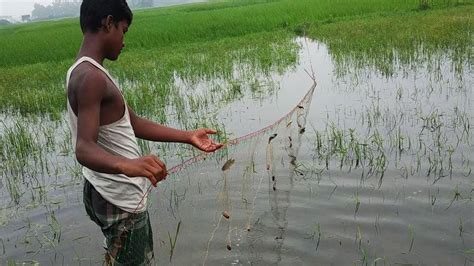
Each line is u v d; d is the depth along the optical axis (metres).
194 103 8.55
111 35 2.48
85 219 4.61
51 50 18.83
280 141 5.52
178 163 5.66
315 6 22.42
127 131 2.56
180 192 4.83
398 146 5.53
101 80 2.36
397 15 18.30
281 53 12.88
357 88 8.47
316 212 4.23
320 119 6.80
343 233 3.89
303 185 4.73
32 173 6.00
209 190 4.81
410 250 3.57
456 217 3.96
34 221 4.63
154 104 8.75
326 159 5.28
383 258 3.51
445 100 7.23
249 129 6.86
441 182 4.58
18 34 24.05
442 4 19.59
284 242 3.85
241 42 16.53
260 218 4.20
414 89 8.02
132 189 2.59
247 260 3.66
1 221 4.67
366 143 5.71
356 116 6.82
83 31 2.50
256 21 20.94
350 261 3.53
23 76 14.17
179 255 3.79
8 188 5.55
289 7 23.27
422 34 12.62
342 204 4.33
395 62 10.20
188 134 2.83
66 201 5.05
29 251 4.08
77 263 3.85
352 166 5.10
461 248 3.54
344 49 12.30
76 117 2.40
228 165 4.29
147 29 20.91
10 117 9.57
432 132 5.90
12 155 6.80
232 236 3.98
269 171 5.02
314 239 3.85
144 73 12.47
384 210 4.17
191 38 19.88
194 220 4.28
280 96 8.59
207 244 3.92
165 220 4.32
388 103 7.35
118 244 2.62
